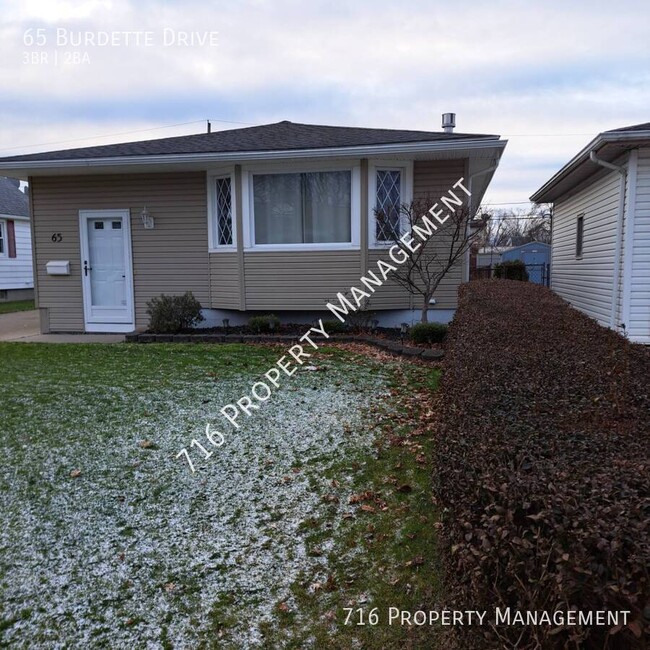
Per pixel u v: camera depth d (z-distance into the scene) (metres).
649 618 1.28
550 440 1.99
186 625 2.33
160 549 2.88
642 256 8.34
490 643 1.62
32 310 17.02
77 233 10.31
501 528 1.55
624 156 8.48
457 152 8.48
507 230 45.41
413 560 2.71
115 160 9.03
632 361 3.36
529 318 5.02
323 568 2.70
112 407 5.13
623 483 1.62
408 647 2.17
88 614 2.40
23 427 4.59
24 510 3.26
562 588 1.38
